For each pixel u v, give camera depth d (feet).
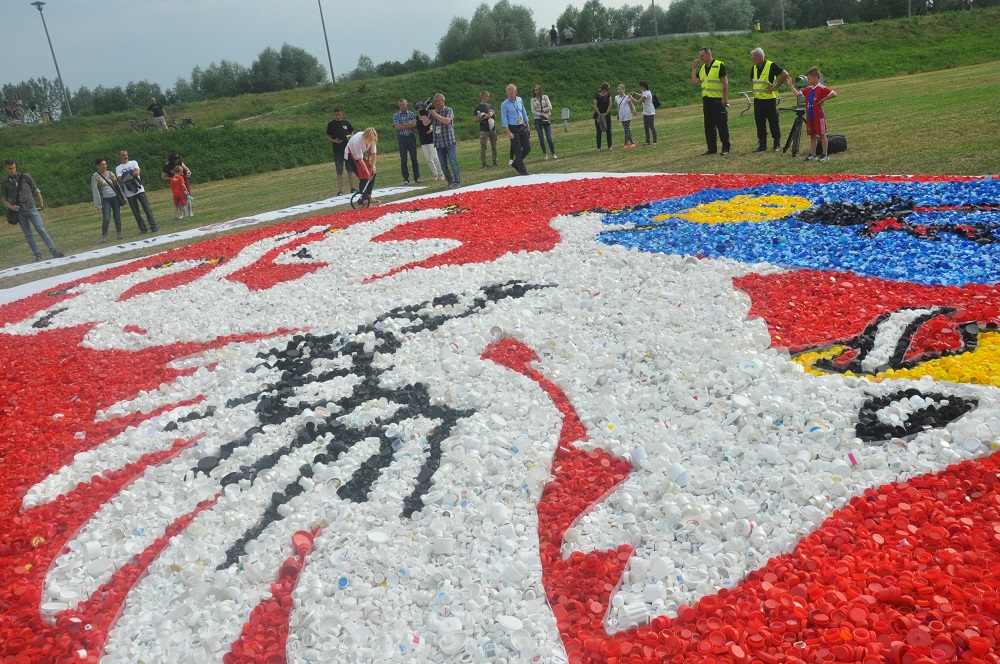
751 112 89.92
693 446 15.23
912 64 148.36
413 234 39.29
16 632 13.14
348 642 11.68
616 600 11.59
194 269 40.04
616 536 13.12
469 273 29.91
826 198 33.45
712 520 12.67
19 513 17.43
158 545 15.20
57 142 154.30
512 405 18.21
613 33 264.72
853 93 94.84
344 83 179.73
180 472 17.81
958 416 14.35
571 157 67.97
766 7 296.10
